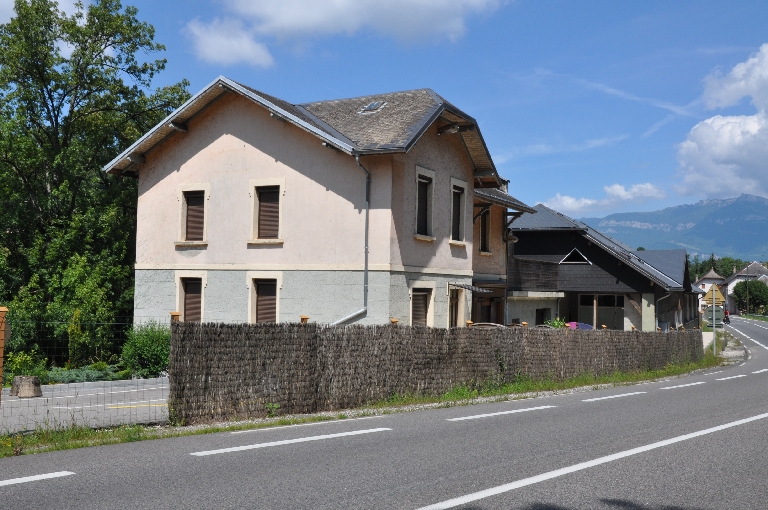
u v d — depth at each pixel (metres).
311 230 19.38
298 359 11.62
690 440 8.94
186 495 5.72
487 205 25.19
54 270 26.83
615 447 8.32
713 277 168.75
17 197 28.59
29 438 8.52
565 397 14.87
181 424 9.98
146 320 21.55
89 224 27.38
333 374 12.21
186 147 21.20
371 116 20.41
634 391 16.58
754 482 6.64
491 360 16.08
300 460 7.25
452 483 6.31
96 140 30.39
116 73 30.67
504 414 11.52
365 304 18.58
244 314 20.16
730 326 83.19
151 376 20.00
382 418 10.96
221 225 20.59
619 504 5.77
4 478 6.30
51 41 29.19
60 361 21.67
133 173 22.42
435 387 14.40
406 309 19.19
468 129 21.05
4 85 28.58
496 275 26.80
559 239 37.59
